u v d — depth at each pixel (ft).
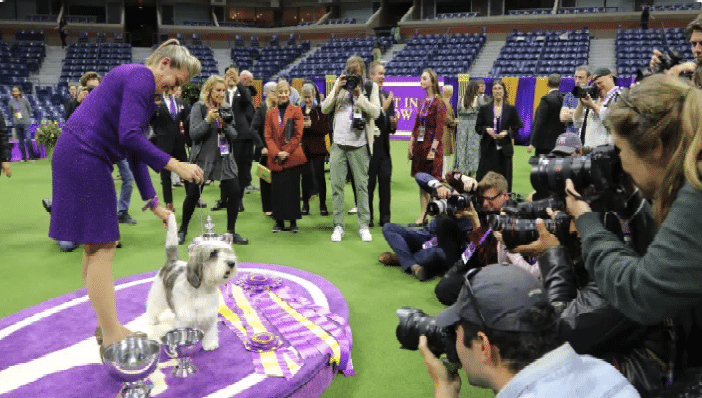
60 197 8.11
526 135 46.09
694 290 3.61
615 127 4.15
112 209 8.42
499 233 5.95
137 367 7.02
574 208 4.73
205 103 16.35
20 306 12.14
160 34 78.13
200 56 74.90
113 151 8.36
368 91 16.96
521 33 66.64
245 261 15.35
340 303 11.18
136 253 16.14
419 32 74.79
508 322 3.53
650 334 4.56
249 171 22.36
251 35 80.33
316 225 19.69
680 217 3.68
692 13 62.90
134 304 10.82
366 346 10.21
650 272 3.73
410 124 47.83
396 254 14.40
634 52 57.88
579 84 18.45
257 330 9.50
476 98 25.35
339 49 72.69
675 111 3.84
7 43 69.67
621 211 4.79
